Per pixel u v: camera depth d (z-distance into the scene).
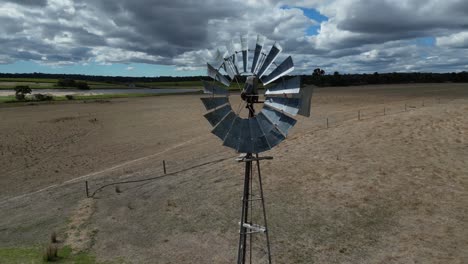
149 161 27.92
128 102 73.44
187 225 16.98
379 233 15.57
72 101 75.44
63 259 14.04
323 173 22.69
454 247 14.15
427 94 69.75
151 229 16.70
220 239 15.61
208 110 9.87
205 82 9.95
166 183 22.59
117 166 27.12
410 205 17.95
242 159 10.15
